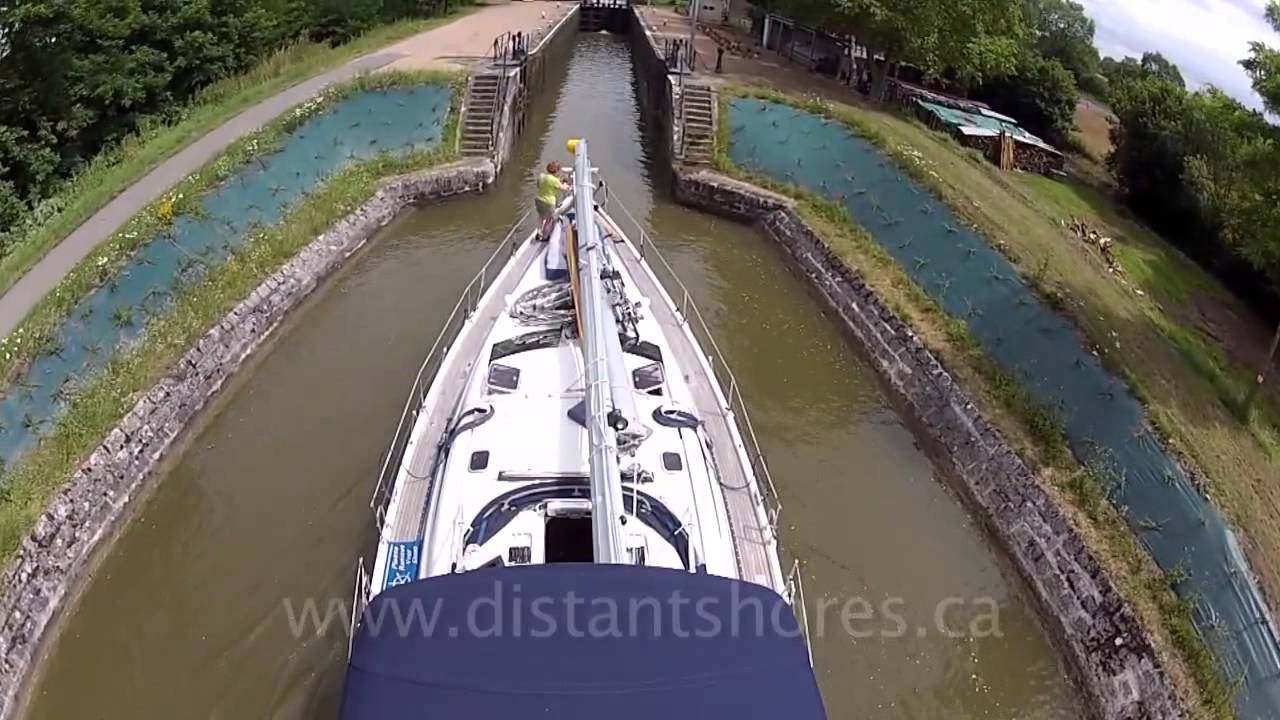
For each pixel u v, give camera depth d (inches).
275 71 1003.3
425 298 657.0
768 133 905.5
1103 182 1083.3
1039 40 1524.4
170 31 917.2
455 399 454.6
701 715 238.4
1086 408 500.4
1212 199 890.1
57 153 758.5
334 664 374.3
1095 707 375.9
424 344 595.5
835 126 890.1
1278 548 415.8
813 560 443.5
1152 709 352.2
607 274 502.3
